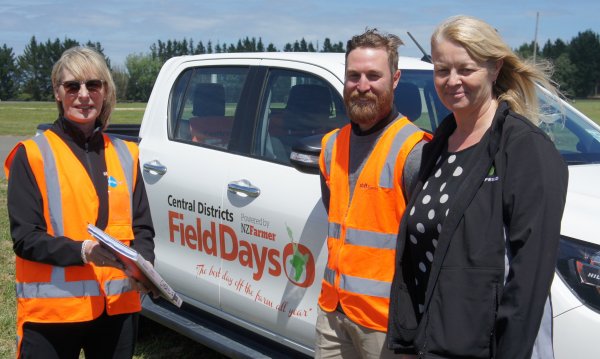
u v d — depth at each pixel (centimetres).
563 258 250
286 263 343
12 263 615
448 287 197
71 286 256
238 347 367
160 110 457
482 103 209
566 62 8769
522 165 191
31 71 9169
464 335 193
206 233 393
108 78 269
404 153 245
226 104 413
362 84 252
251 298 363
